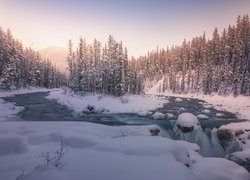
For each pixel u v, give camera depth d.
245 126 21.19
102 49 61.47
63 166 6.06
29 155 7.46
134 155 7.67
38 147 8.41
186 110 40.75
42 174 5.11
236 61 72.38
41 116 30.02
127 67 65.31
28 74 83.94
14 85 71.06
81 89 60.28
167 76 106.31
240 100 58.38
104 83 58.16
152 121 28.80
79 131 11.03
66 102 46.75
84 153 7.64
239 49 73.31
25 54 88.69
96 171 5.85
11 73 64.25
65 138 9.23
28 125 11.88
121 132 12.41
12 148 7.77
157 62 119.38
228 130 20.45
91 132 11.15
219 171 8.42
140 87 69.50
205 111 38.41
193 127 21.77
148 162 6.66
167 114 32.59
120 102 47.28
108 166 6.24
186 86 91.19
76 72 62.25
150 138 9.47
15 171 6.11
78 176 5.47
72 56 69.38
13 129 10.50
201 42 103.06
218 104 53.44
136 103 47.47
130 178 5.53
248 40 76.06
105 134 11.45
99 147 8.45
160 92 97.75
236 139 19.58
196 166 8.84
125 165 6.36
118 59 57.00
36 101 48.41
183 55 105.12
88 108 36.19
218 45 89.19
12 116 27.89
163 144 8.62
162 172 5.98
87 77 59.88
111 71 56.50
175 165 6.53
